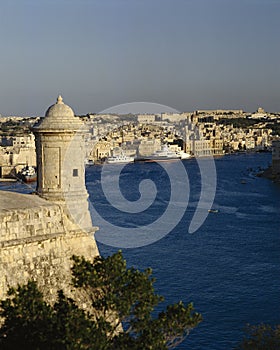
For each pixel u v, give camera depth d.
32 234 27.30
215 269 88.12
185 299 73.88
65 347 21.83
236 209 149.62
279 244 106.00
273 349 43.66
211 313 68.44
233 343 59.28
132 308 26.02
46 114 31.22
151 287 25.94
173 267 88.94
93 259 29.48
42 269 27.48
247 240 110.00
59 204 30.16
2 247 25.77
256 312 69.06
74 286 26.47
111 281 26.12
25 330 23.22
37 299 24.44
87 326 22.64
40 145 30.91
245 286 79.44
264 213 143.38
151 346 23.45
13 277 26.12
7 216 26.36
